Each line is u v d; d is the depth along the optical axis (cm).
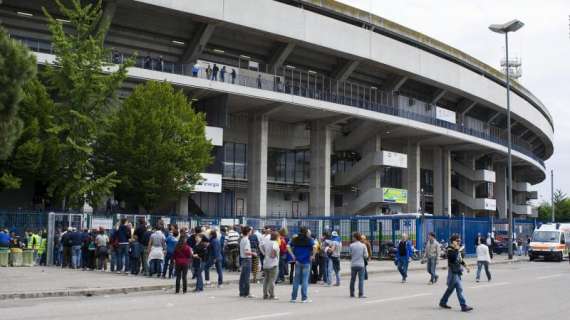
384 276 2838
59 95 3891
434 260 2391
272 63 5569
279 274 2388
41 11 4453
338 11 5719
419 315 1389
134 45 4975
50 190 3781
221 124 5084
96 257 2736
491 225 4859
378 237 4084
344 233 4172
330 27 5553
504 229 5234
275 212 6362
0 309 1461
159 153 4153
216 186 5059
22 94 2217
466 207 8625
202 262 2017
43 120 3875
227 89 5025
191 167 4297
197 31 4994
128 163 4138
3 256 2814
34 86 3906
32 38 4509
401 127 6481
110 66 4081
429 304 1627
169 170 4184
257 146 5684
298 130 6469
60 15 4525
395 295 1888
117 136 4144
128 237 2550
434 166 7812
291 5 5300
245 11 4947
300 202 6594
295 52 5700
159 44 5075
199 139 4372
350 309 1493
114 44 4900
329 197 6112
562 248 4353
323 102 5644
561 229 4584
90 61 3738
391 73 6506
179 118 4316
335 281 2505
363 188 6600
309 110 5731
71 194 3731
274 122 6278
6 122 2200
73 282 2108
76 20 3800
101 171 4178
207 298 1762
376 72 6444
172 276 2383
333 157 6762
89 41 3750
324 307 1534
